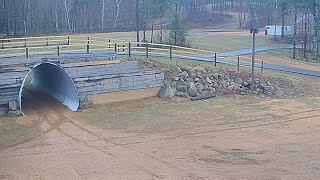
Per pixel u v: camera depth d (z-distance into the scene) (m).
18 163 17.81
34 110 26.33
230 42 56.66
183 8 105.56
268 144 20.44
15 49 31.44
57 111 26.27
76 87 27.27
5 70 25.06
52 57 27.78
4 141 20.72
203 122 24.09
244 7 111.12
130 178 16.23
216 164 17.77
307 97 30.83
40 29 75.75
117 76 28.56
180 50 41.12
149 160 18.19
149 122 24.05
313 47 53.28
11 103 25.05
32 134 21.84
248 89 31.83
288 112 26.59
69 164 17.72
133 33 65.44
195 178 16.27
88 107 27.17
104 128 22.98
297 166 17.59
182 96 29.86
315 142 20.83
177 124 23.66
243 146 20.11
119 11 91.44
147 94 29.77
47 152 19.22
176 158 18.45
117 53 32.16
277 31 71.69
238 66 34.69
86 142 20.67
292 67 40.16
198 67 33.22
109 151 19.36
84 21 84.94
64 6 82.31
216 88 31.45
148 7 68.25
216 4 127.56
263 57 45.47
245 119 24.84
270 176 16.48
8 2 69.25
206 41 55.78
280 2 73.00
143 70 30.56
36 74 33.44
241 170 17.09
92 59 29.67
